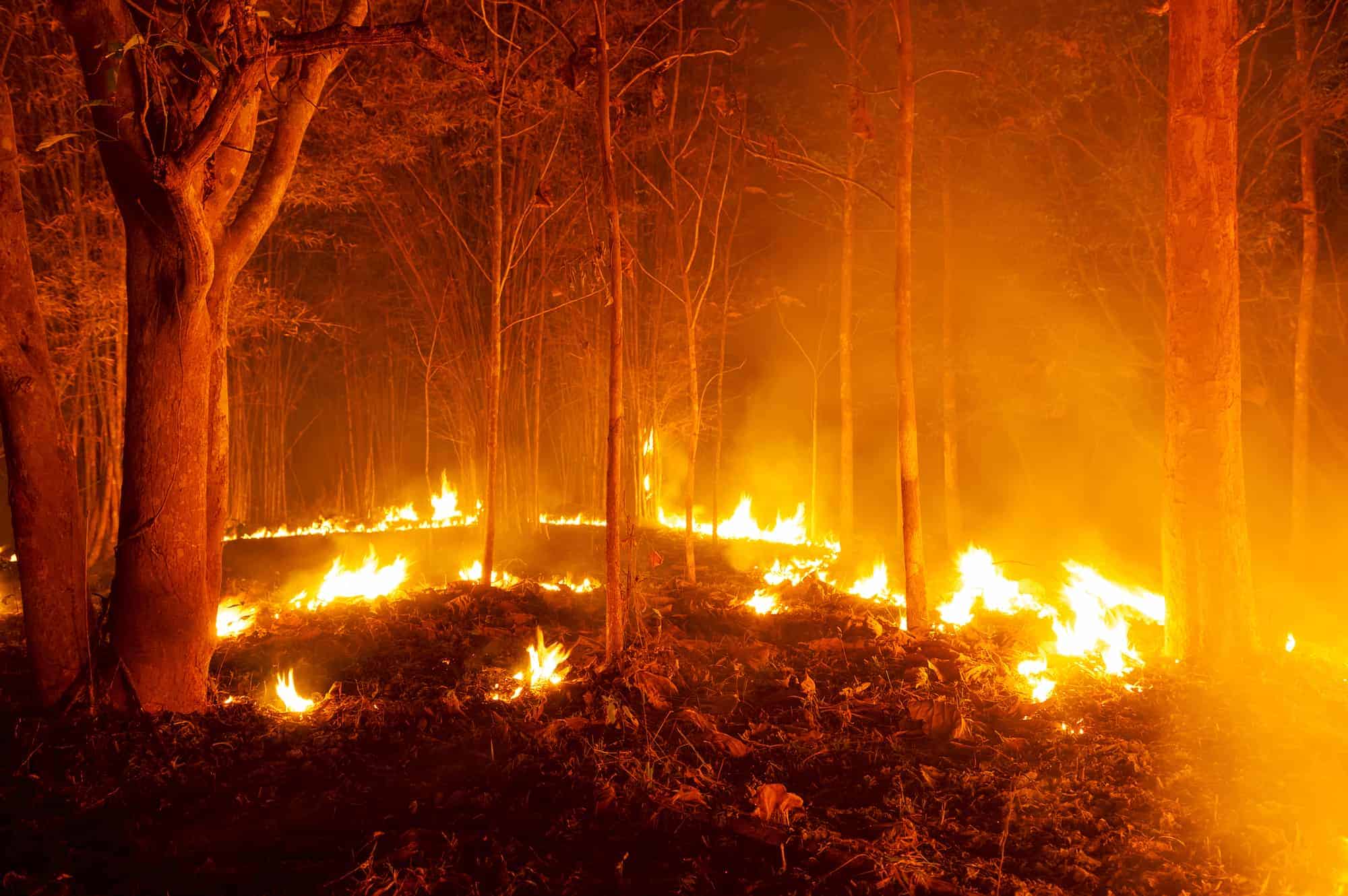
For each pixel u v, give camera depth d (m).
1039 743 5.09
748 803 4.22
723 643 6.99
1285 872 3.66
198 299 5.11
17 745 4.69
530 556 10.80
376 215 13.23
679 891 3.46
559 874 3.57
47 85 10.38
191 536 5.23
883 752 4.91
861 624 7.51
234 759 4.68
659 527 13.19
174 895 3.38
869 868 3.63
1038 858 3.79
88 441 11.37
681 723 5.20
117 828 3.89
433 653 6.61
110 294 10.42
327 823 3.99
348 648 6.75
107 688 5.10
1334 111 10.78
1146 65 12.13
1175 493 6.89
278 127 5.97
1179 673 6.46
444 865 3.55
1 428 5.14
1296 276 12.34
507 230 12.09
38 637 5.15
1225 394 6.78
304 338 14.79
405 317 15.52
